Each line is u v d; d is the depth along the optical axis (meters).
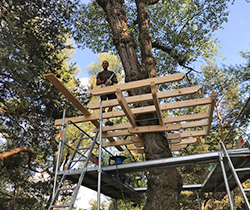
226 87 13.95
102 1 8.34
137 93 6.74
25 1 7.88
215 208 13.12
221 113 14.22
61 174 4.91
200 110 13.97
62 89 4.68
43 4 9.21
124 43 7.48
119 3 8.19
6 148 8.95
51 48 9.49
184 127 5.90
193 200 14.03
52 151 9.82
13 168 8.97
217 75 14.07
